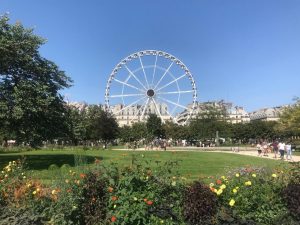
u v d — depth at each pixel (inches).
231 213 371.6
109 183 382.0
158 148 3759.8
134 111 7308.1
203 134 5378.9
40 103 1396.4
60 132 1539.1
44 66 1519.4
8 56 1411.2
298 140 3939.5
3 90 1396.4
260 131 5797.2
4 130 1537.9
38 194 416.8
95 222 366.0
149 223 364.5
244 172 493.4
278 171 476.7
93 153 2327.8
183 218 372.8
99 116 4333.2
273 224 377.1
